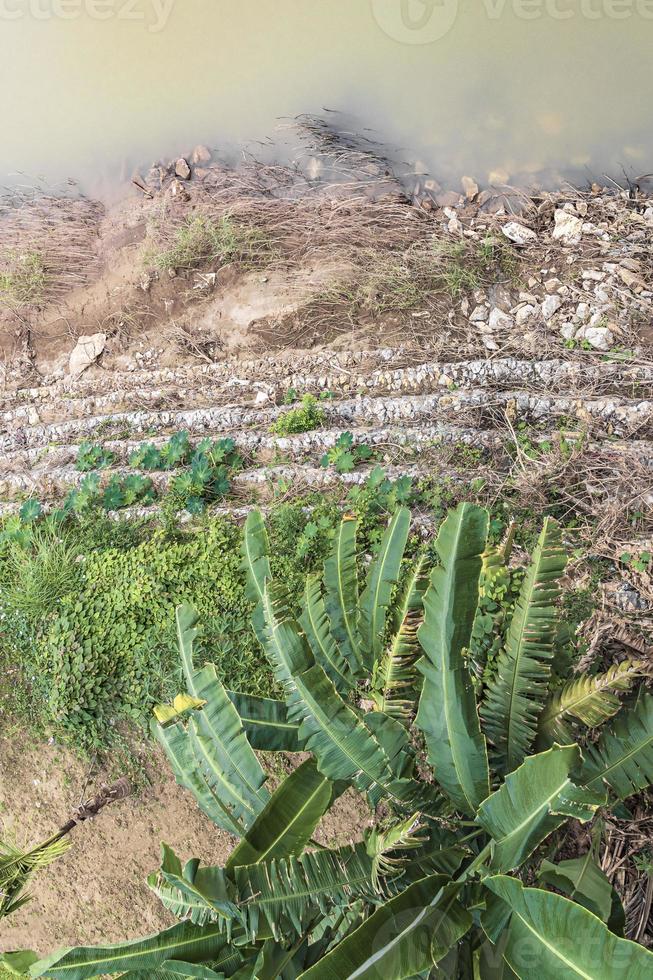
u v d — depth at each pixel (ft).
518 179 27.86
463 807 12.34
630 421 23.07
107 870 22.82
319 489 24.79
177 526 25.27
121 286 31.83
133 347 31.32
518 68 27.91
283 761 21.24
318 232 29.30
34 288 32.71
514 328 26.37
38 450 30.35
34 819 23.81
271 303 29.35
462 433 24.08
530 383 24.93
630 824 16.81
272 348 29.14
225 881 10.74
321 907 11.10
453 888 11.59
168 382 30.22
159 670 22.33
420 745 19.12
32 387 32.55
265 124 30.81
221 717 12.97
